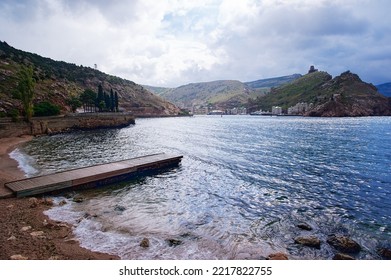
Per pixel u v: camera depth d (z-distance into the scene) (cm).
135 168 3003
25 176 2877
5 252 1222
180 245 1415
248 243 1467
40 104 9100
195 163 3791
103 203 2083
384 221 1812
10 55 14550
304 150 4956
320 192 2450
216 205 2098
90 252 1287
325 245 1455
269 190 2512
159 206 2050
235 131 9575
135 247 1375
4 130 6494
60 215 1792
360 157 4203
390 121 15012
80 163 3684
